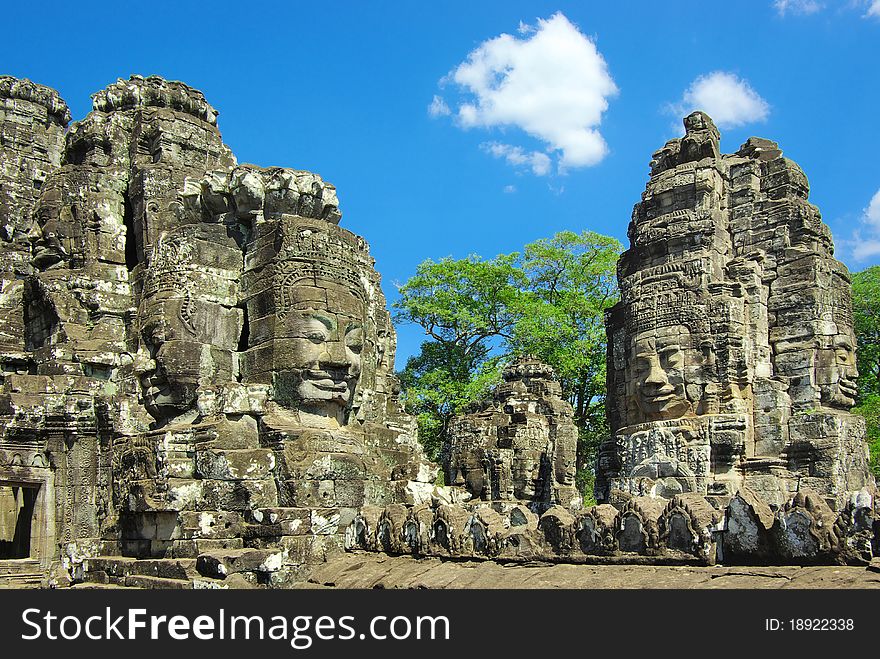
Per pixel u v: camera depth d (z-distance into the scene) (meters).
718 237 22.59
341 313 15.45
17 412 16.38
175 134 19.78
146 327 15.88
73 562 15.95
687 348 21.52
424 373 44.47
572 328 42.62
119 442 15.86
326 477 14.12
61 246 18.66
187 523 13.64
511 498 29.23
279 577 12.91
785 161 23.34
